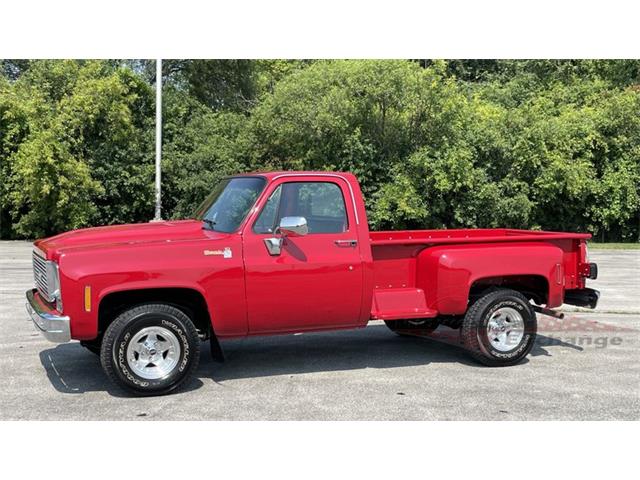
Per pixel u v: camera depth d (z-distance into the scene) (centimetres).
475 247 711
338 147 2417
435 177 2270
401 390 617
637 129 2692
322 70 2395
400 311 688
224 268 604
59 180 2253
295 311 635
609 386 634
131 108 2653
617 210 2633
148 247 587
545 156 2473
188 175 2477
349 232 657
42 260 614
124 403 572
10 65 2928
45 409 555
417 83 2312
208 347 798
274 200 635
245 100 3125
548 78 3431
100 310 597
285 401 581
